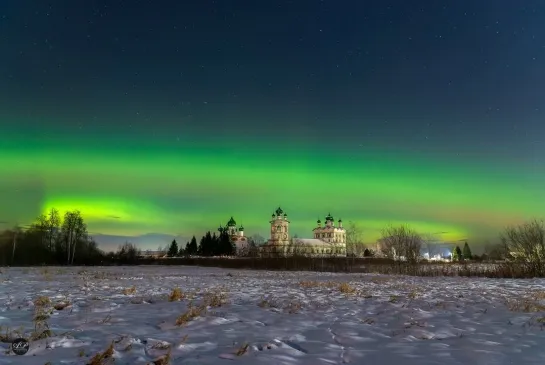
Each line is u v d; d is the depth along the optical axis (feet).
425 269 151.64
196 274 134.62
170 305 40.68
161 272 151.23
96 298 46.34
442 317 36.19
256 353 22.02
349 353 22.63
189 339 25.30
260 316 35.27
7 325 29.01
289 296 53.52
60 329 27.66
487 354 22.41
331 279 108.06
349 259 226.58
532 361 21.08
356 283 87.35
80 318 32.37
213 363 19.89
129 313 35.42
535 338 27.12
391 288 72.33
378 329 30.19
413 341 26.07
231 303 44.73
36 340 23.76
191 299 46.62
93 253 304.50
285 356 21.43
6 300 44.47
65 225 298.76
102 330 27.48
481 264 165.37
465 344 25.08
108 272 140.56
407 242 191.52
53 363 19.35
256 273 151.53
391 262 201.57
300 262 223.71
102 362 19.49
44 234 291.79
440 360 21.25
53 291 56.18
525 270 129.70
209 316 34.14
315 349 23.47
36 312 34.12
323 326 31.22
